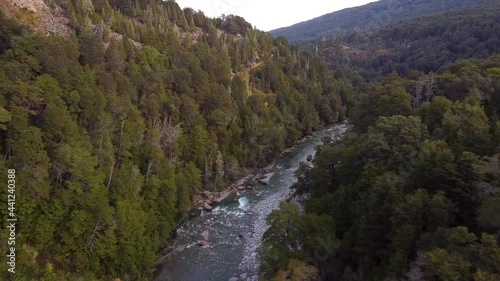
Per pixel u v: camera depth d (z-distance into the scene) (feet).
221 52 437.99
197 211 241.76
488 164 122.01
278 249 149.28
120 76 245.65
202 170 271.69
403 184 137.08
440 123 187.32
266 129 333.83
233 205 252.42
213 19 577.84
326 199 180.75
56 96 178.70
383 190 138.21
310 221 152.25
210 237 208.23
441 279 96.58
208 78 341.82
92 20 331.77
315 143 397.80
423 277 102.99
